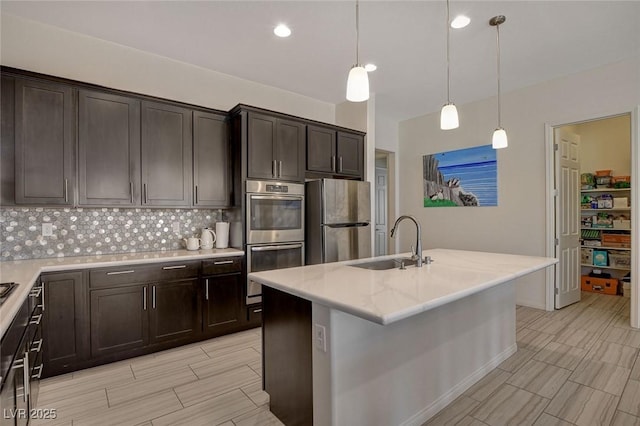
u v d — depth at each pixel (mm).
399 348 1823
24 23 2689
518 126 4184
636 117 3301
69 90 2646
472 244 4652
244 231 3316
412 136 5418
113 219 3094
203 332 3066
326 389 1556
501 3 2441
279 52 3205
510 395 2191
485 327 2473
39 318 2117
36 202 2514
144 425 1888
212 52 3217
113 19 2678
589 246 5051
